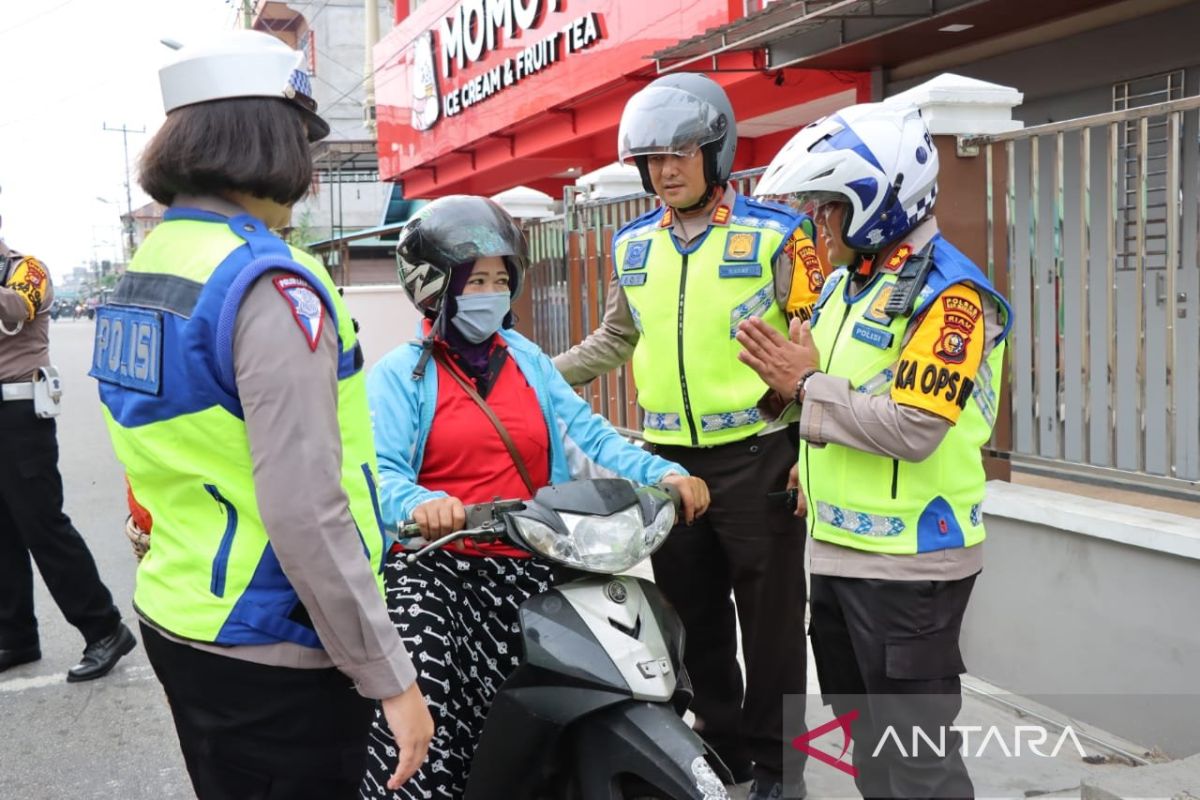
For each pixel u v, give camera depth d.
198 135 1.91
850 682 2.76
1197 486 3.75
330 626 1.82
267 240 1.90
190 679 1.95
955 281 2.38
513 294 2.90
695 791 2.12
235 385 1.82
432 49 16.20
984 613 4.21
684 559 3.48
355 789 2.10
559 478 2.97
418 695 1.91
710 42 7.38
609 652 2.30
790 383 2.56
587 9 11.41
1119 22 6.12
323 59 32.94
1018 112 6.95
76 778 3.87
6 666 4.96
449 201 2.77
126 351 1.93
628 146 3.25
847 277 2.66
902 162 2.42
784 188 2.49
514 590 2.79
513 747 2.43
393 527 2.62
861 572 2.55
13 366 4.53
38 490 4.61
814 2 6.09
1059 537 3.90
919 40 7.12
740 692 3.62
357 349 2.03
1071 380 4.20
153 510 1.97
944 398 2.34
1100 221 4.85
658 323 3.38
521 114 13.32
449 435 2.79
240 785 1.99
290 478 1.78
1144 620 3.64
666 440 3.42
